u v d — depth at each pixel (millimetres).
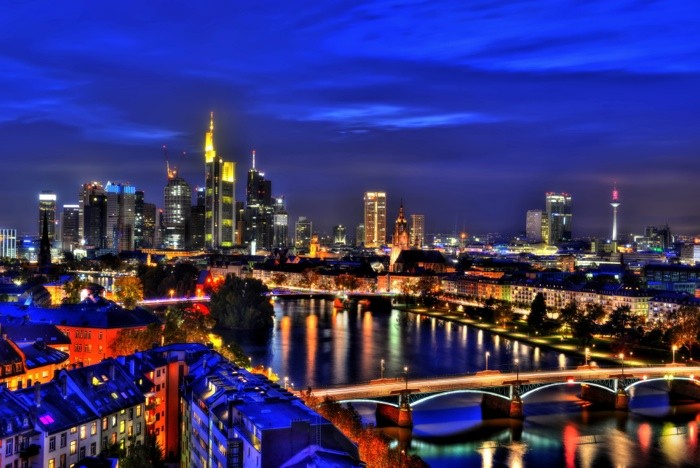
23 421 175750
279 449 155125
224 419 175625
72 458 186000
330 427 160250
